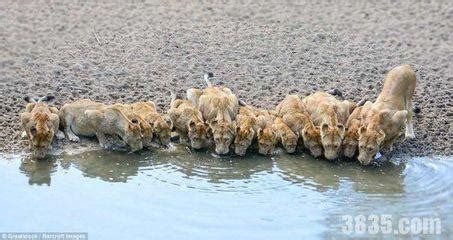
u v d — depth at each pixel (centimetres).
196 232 1505
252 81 2089
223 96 1822
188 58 2195
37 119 1722
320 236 1508
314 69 2170
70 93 1975
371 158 1739
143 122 1775
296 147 1797
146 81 2061
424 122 1928
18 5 2452
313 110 1833
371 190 1664
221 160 1756
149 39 2288
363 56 2256
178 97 1900
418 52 2294
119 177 1678
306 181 1688
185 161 1748
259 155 1783
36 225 1513
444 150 1822
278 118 1822
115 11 2453
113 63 2145
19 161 1716
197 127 1761
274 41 2317
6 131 1812
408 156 1797
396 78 1816
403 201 1625
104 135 1789
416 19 2492
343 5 2581
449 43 2355
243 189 1652
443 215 1580
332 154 1741
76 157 1744
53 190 1625
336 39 2348
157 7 2502
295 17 2478
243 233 1509
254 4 2558
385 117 1755
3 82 2008
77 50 2203
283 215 1566
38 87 1995
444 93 2064
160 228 1513
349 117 1842
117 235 1489
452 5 2591
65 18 2386
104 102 1945
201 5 2531
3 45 2200
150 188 1644
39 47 2206
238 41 2306
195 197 1616
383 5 2586
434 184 1691
